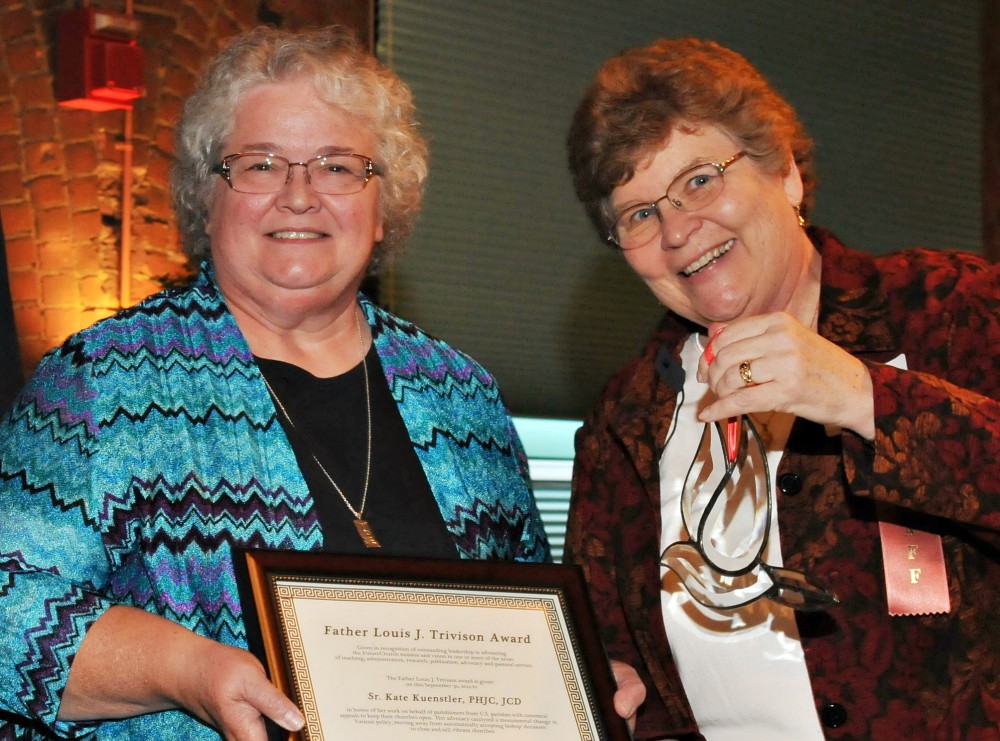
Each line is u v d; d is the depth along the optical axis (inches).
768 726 65.3
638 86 68.4
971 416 56.9
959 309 64.4
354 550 65.7
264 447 65.4
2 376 75.8
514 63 202.8
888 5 244.4
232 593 61.1
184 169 71.5
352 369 73.4
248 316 71.3
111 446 61.5
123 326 66.1
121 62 159.9
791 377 55.0
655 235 69.7
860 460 56.9
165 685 53.7
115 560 60.7
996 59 256.5
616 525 73.4
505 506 74.4
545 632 59.6
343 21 187.9
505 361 201.6
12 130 161.2
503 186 201.5
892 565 63.1
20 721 61.1
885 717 62.4
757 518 65.3
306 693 54.0
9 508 60.0
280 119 68.4
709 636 68.0
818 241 71.6
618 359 214.4
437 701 56.0
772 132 67.6
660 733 68.7
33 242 161.3
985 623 62.5
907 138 245.0
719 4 223.0
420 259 192.5
